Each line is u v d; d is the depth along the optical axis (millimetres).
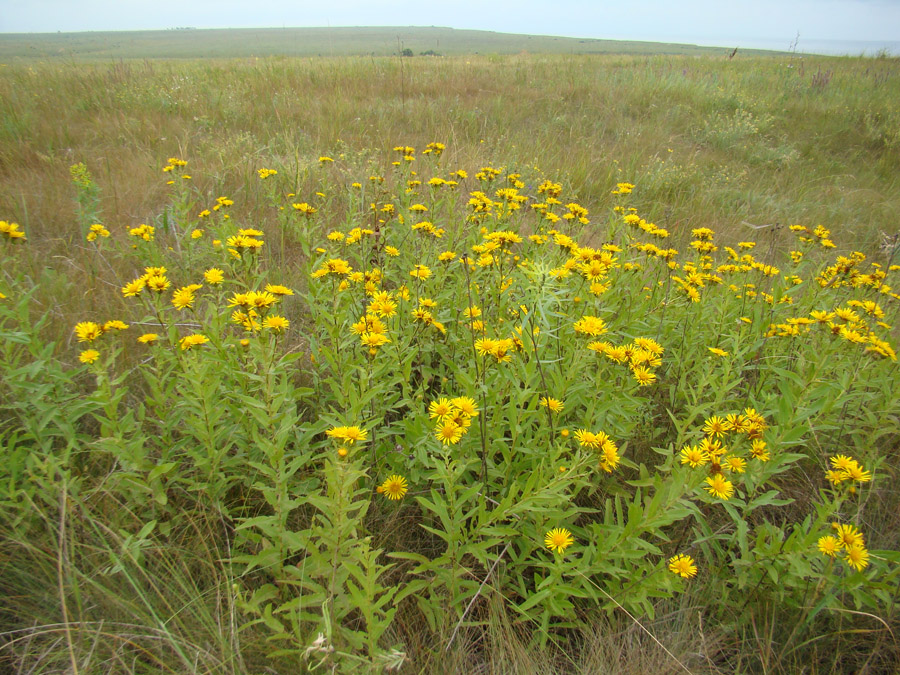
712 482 1764
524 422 2191
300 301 3656
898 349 3041
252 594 1766
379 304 2379
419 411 2168
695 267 3479
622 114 9906
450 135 7594
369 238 3346
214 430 2076
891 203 6902
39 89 8141
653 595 1732
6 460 1826
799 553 1788
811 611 1839
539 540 1886
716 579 1985
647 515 1733
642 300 3244
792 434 2014
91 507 1852
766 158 8516
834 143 9633
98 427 2455
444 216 4688
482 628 1843
